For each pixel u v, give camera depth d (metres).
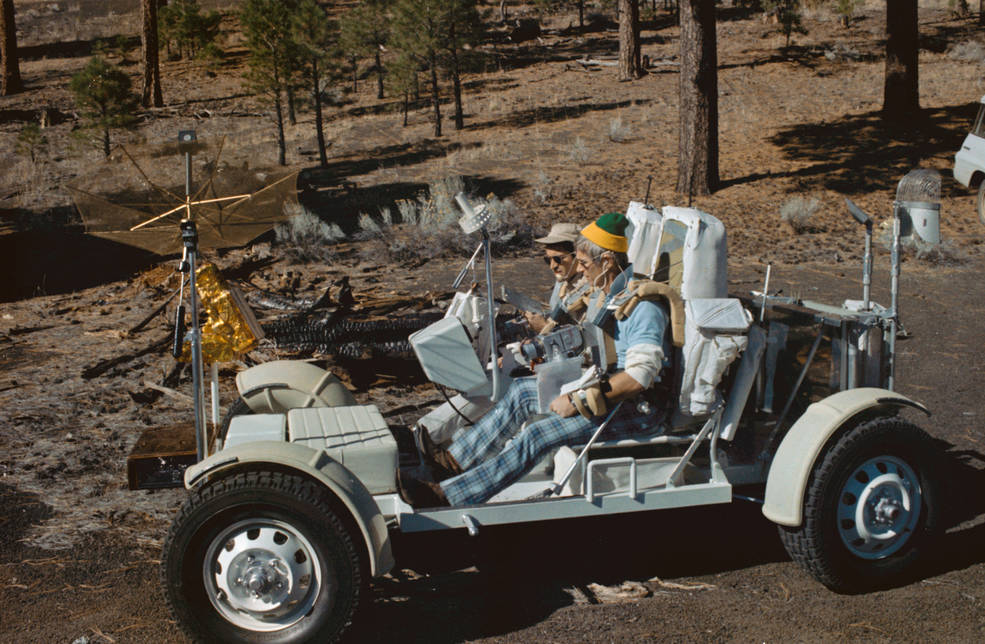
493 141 19.55
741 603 3.83
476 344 4.53
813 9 36.06
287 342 7.12
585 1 40.03
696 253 4.10
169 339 7.64
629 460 3.82
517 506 3.70
